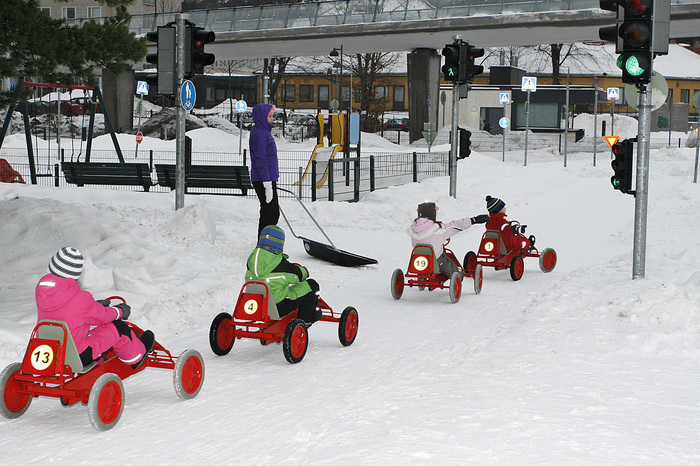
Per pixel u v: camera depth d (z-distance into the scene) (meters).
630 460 4.89
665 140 54.72
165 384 7.19
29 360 5.88
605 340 8.06
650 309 8.80
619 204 23.75
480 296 11.62
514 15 43.03
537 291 11.96
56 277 5.85
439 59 54.19
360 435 5.45
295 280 8.09
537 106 56.00
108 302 6.35
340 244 16.73
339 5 49.12
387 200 22.30
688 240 16.67
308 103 90.88
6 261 12.65
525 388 6.52
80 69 16.95
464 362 7.53
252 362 7.91
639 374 6.94
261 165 13.95
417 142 52.78
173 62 15.70
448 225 11.26
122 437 5.68
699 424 5.61
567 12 41.78
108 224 14.08
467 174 29.11
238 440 5.52
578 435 5.35
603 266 12.66
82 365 5.95
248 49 54.31
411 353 8.13
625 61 10.74
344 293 11.85
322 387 6.89
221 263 13.29
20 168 33.75
